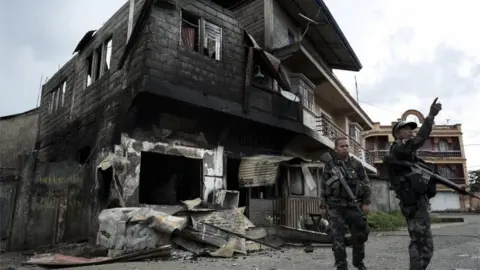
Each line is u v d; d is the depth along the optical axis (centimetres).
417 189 382
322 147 1653
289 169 1450
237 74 1177
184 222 768
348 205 421
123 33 1116
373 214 1819
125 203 919
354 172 433
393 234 1363
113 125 1022
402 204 397
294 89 1541
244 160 1205
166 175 1288
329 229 427
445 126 4631
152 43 961
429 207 392
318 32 1844
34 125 2034
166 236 761
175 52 1009
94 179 1048
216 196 1104
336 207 427
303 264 598
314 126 1620
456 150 4559
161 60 971
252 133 1272
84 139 1234
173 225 747
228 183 1286
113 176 929
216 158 1139
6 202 1209
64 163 1018
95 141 1133
